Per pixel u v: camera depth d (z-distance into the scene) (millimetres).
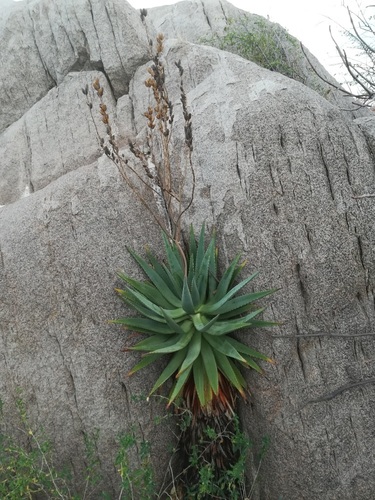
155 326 1928
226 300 1851
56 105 2557
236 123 2039
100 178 2135
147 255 2059
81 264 2049
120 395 2006
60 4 2619
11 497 1759
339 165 2008
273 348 1933
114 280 2041
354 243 1972
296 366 1931
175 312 1901
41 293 2053
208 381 1878
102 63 2535
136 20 2576
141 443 1925
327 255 1947
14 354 2049
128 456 1995
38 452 1997
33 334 2045
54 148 2514
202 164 2062
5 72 2723
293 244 1942
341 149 2025
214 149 2047
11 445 1915
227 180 2000
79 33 2574
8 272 2082
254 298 1839
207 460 1978
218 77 2207
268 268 1937
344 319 1948
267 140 2008
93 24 2557
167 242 1977
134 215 2094
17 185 2523
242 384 1944
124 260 2053
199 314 1904
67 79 2576
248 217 1962
